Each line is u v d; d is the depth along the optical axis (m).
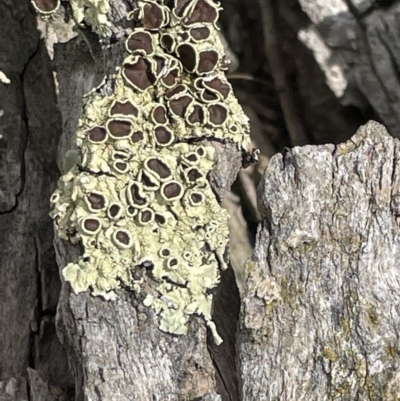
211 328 0.17
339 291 0.16
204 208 0.17
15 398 0.18
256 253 0.17
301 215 0.17
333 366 0.16
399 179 0.17
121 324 0.17
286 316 0.16
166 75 0.17
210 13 0.17
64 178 0.17
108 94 0.17
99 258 0.17
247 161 0.18
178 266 0.17
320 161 0.17
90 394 0.17
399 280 0.16
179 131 0.17
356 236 0.17
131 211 0.17
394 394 0.16
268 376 0.16
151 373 0.17
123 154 0.17
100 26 0.18
